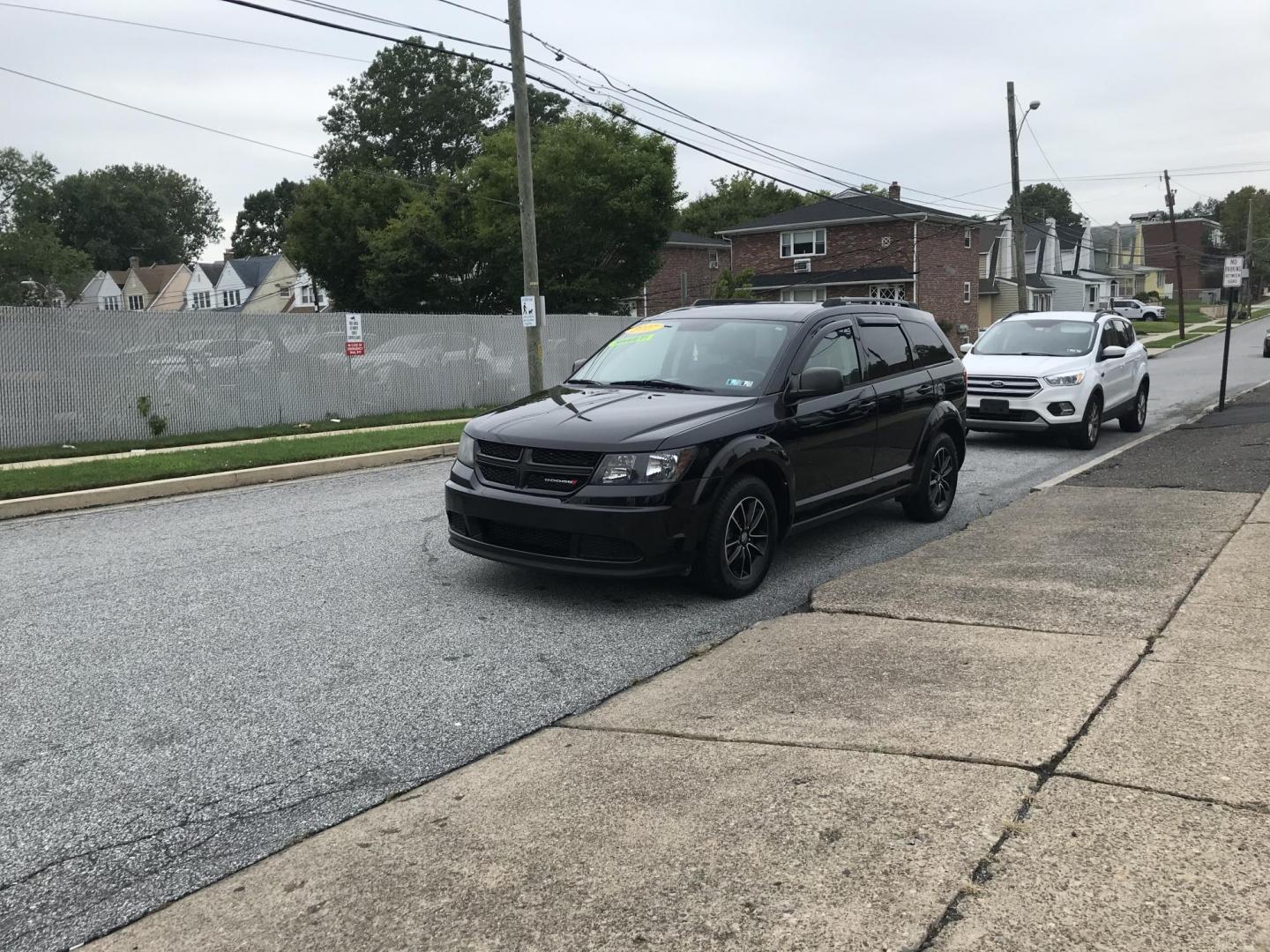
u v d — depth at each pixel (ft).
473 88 219.82
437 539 25.50
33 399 46.96
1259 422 43.19
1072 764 10.87
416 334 65.05
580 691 14.52
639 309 162.71
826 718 12.75
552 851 9.71
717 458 18.56
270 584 21.06
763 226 160.45
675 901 8.70
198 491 35.50
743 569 19.71
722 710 13.28
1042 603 17.43
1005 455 39.83
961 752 11.39
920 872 8.91
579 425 18.72
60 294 180.45
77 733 13.32
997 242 191.93
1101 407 41.91
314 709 14.03
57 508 31.65
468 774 11.74
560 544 18.22
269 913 8.96
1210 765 10.67
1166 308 290.97
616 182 112.57
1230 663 13.82
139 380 50.55
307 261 138.51
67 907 9.27
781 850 9.43
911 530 25.93
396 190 138.00
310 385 58.90
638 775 11.34
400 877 9.43
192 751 12.69
